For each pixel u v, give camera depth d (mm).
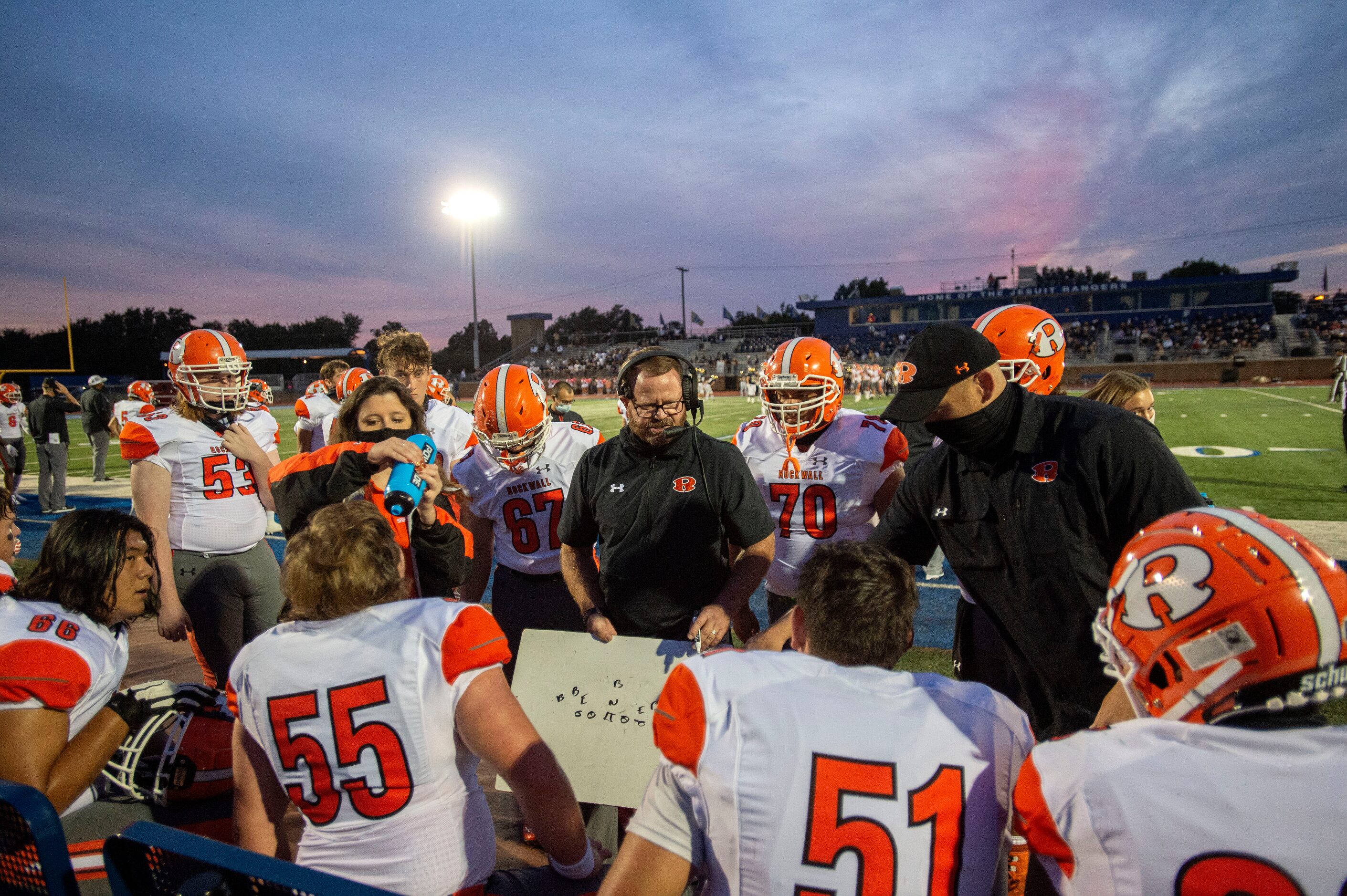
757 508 2406
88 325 62156
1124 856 956
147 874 1215
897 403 1879
